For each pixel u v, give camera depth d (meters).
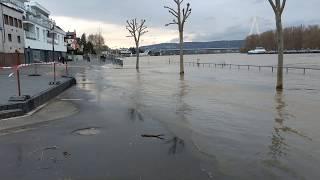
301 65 72.31
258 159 9.06
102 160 8.91
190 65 81.38
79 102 18.92
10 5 53.78
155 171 8.16
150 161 8.84
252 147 10.13
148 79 37.19
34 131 12.03
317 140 10.88
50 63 66.25
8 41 49.78
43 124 13.17
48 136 11.33
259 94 23.16
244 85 29.94
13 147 10.09
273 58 127.81
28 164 8.62
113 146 10.16
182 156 9.25
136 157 9.15
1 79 29.56
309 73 48.50
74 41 120.25
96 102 18.95
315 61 93.19
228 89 26.42
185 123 13.38
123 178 7.75
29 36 61.59
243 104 18.41
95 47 163.25
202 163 8.73
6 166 8.51
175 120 13.97
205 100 19.98
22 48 55.97
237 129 12.38
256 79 37.47
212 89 26.41
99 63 84.88
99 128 12.48
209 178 7.78
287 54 154.00
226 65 73.56
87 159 8.98
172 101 19.52
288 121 13.75
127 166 8.48
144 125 12.97
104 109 16.58
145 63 99.50
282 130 12.21
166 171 8.16
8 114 14.08
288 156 9.31
